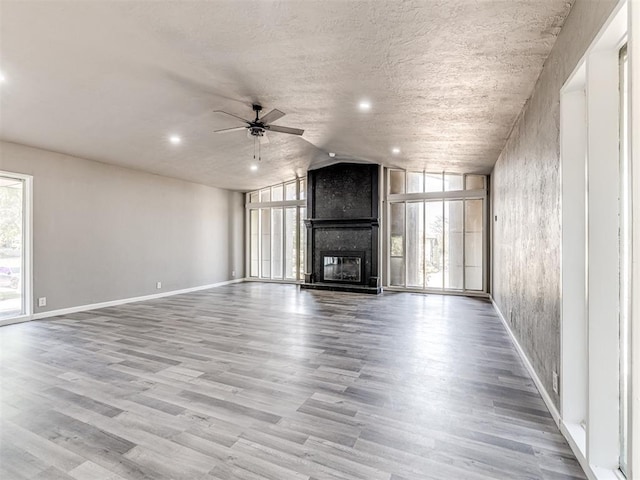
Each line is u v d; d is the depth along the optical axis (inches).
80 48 109.0
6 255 198.8
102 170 244.4
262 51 111.2
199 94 146.8
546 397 100.5
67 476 70.8
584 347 83.8
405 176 322.0
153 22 95.7
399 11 88.0
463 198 297.6
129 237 263.7
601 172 70.5
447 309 235.1
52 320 203.9
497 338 166.4
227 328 186.1
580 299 84.4
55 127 175.9
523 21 87.6
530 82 120.3
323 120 181.3
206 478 70.1
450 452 78.3
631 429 50.9
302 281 367.2
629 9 51.2
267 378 119.3
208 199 348.5
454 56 108.3
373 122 181.5
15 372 124.5
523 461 75.0
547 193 102.2
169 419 92.6
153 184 286.0
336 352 146.2
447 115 162.1
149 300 273.7
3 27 96.9
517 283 150.7
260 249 396.5
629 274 51.9
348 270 329.7
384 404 100.7
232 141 224.2
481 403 101.2
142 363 133.5
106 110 159.9
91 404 100.7
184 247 316.8
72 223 224.8
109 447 80.4
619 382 68.8
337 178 330.3
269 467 73.4
